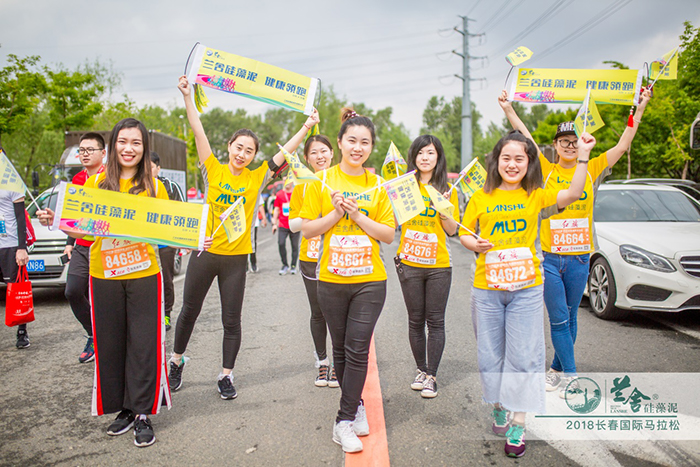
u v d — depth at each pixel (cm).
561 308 368
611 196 689
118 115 3012
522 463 286
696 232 570
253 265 990
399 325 575
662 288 521
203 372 435
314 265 397
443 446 306
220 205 380
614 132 1666
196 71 358
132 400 319
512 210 307
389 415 349
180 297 738
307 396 382
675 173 1808
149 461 292
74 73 2105
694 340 502
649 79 366
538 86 383
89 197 302
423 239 382
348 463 285
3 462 293
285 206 945
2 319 625
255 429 330
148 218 309
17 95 1659
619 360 445
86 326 466
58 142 2912
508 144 304
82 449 308
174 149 1415
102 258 312
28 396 390
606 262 577
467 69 2514
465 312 624
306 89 377
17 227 489
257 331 557
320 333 402
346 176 316
